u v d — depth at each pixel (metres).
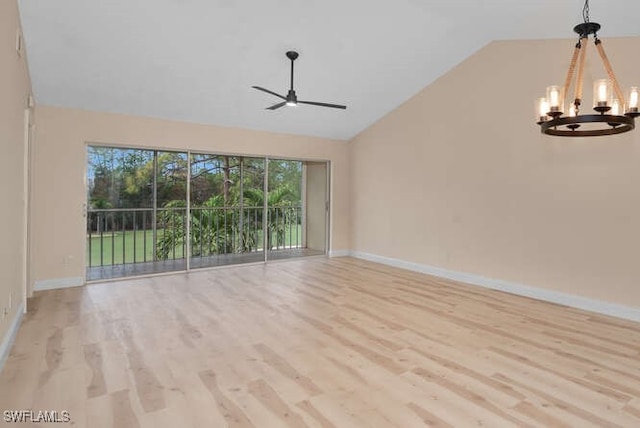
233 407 2.15
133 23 3.70
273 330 3.38
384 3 3.81
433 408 2.16
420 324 3.56
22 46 3.54
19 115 3.41
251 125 6.24
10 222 2.97
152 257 6.13
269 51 4.41
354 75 5.20
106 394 2.27
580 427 2.00
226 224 6.74
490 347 3.04
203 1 3.51
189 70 4.57
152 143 5.52
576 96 2.51
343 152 7.46
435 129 5.74
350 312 3.90
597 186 4.06
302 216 7.89
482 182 5.12
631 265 3.82
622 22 3.60
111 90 4.74
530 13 3.87
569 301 4.25
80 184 5.00
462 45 4.88
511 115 4.79
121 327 3.42
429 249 5.87
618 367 2.71
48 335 3.21
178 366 2.66
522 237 4.70
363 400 2.24
